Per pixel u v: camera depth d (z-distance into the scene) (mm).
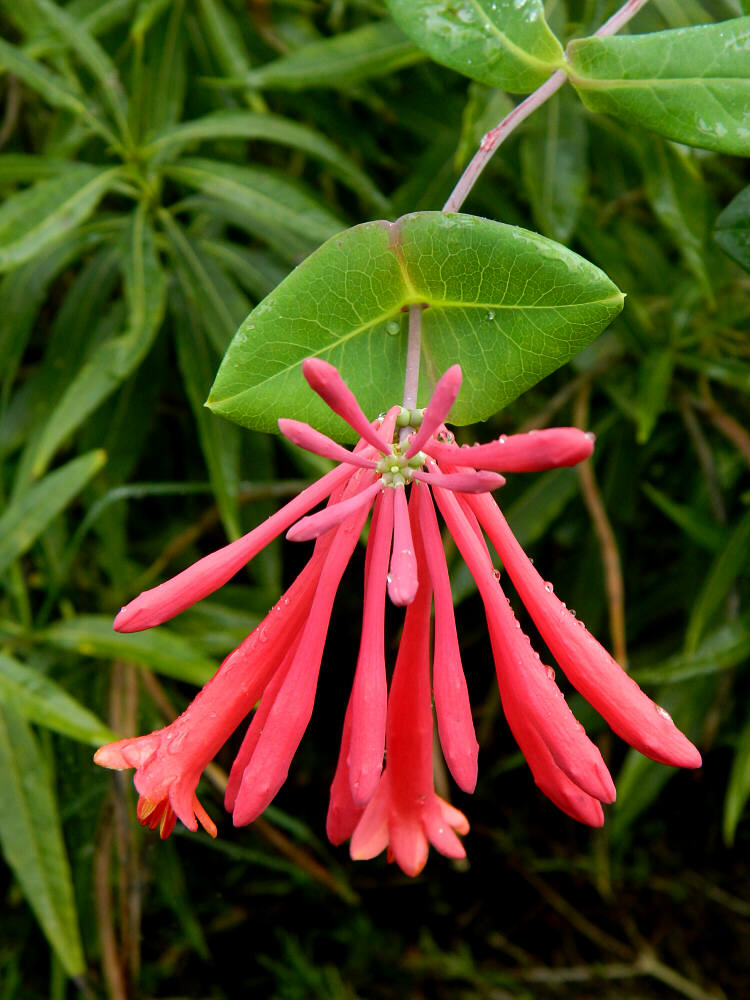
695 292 446
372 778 223
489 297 246
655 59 258
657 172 366
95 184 364
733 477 488
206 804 450
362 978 556
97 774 426
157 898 521
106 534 432
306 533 223
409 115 439
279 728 228
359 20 490
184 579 233
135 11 436
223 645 432
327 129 488
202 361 399
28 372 515
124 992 411
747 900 581
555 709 228
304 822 567
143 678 433
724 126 257
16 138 525
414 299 248
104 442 435
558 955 575
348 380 254
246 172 375
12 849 350
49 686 358
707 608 399
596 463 497
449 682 231
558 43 262
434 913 582
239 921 556
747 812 584
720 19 335
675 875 590
